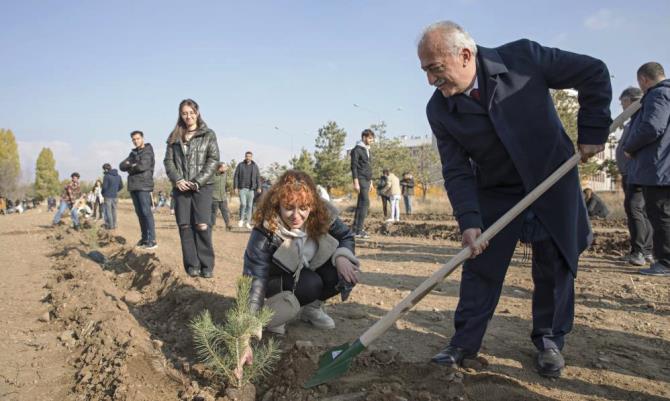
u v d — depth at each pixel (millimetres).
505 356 3330
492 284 3086
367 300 4844
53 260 8109
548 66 2840
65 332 3973
